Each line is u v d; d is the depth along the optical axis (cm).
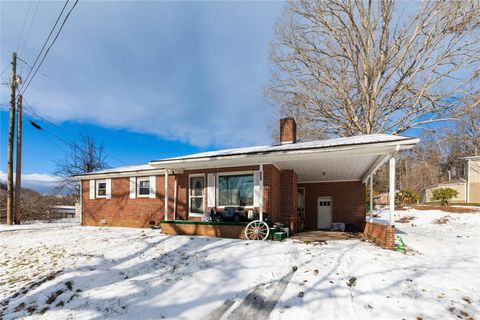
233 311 443
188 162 1020
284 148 902
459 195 2745
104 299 505
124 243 888
